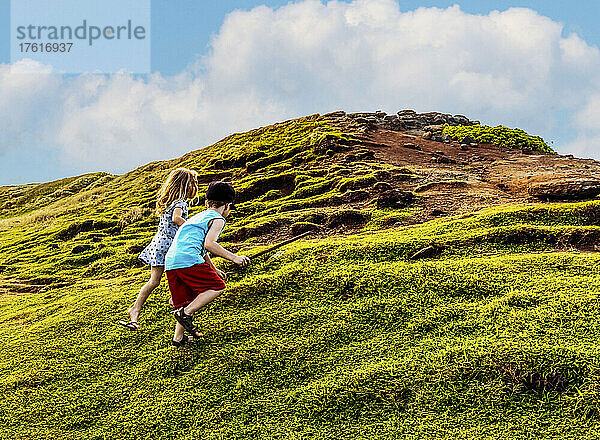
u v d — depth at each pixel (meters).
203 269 6.43
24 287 12.59
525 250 9.38
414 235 10.24
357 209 13.72
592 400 5.39
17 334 8.12
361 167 18.94
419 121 33.41
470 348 6.27
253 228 13.37
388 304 7.56
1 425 5.79
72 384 6.48
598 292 7.26
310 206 15.50
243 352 6.74
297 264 9.15
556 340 6.26
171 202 7.14
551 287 7.57
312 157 22.31
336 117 33.97
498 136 27.44
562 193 12.77
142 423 5.70
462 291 7.76
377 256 9.29
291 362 6.51
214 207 6.60
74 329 7.93
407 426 5.35
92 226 19.80
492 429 5.20
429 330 6.90
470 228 10.44
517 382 5.75
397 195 13.81
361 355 6.52
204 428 5.57
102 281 11.27
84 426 5.75
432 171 17.64
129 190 30.78
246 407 5.84
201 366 6.55
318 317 7.43
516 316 6.90
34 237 20.77
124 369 6.72
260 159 23.81
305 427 5.46
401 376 5.98
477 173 17.98
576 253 9.03
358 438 5.24
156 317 7.92
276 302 7.95
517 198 13.73
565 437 5.01
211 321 7.54
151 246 7.16
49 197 42.25
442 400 5.63
